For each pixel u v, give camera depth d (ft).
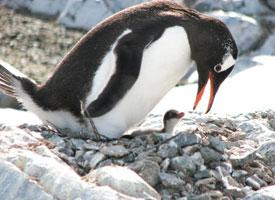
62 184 37.76
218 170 42.16
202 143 43.14
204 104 56.80
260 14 84.23
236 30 80.89
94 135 44.96
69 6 92.63
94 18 89.86
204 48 44.39
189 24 43.93
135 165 40.55
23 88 45.57
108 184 37.73
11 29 93.76
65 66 44.83
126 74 43.04
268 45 80.38
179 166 41.11
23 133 43.62
